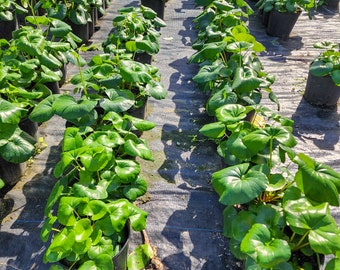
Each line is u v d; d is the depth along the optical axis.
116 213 0.75
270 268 0.67
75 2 1.79
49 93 1.26
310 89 1.53
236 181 0.78
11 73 1.14
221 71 1.26
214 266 0.91
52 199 0.81
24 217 1.01
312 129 1.43
